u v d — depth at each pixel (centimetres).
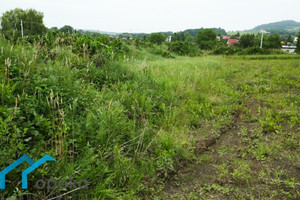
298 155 357
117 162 291
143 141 359
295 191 283
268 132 436
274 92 707
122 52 1077
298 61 1603
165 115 469
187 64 1069
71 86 407
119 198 256
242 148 386
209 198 277
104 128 333
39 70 435
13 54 479
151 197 277
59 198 235
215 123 472
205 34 6475
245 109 550
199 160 354
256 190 288
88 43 782
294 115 502
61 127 296
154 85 611
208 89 694
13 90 336
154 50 1708
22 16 4928
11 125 271
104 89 487
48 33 844
